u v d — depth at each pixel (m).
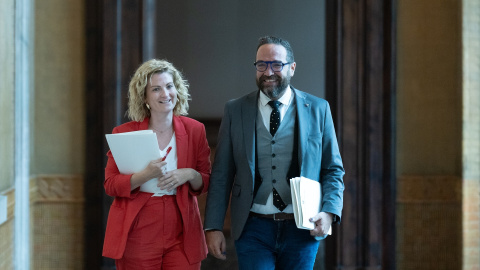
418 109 11.49
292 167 6.73
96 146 11.11
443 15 11.42
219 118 17.62
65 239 11.28
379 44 11.22
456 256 11.34
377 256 11.31
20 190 10.04
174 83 6.81
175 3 17.73
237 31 17.81
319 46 17.62
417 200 11.48
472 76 11.07
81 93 11.28
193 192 6.89
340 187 6.75
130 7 11.07
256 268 6.75
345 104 11.26
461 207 11.07
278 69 6.59
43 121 11.29
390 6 11.15
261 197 6.76
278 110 6.81
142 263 6.63
